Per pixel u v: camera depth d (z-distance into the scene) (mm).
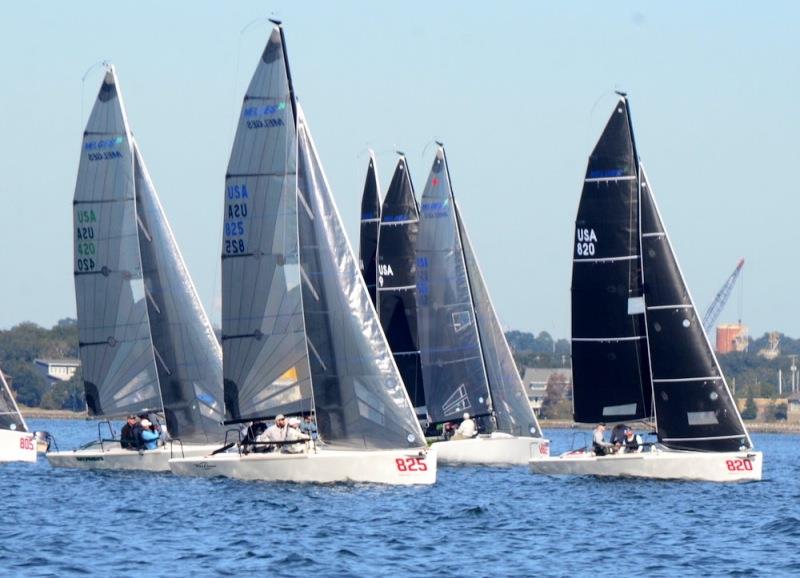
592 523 141500
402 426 160625
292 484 162625
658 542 129125
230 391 170875
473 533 132625
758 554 122438
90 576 107750
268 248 170000
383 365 161000
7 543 122688
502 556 120000
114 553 118250
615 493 166500
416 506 149000
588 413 183250
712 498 162625
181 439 191125
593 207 182500
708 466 175750
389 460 160625
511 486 176625
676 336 175750
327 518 138750
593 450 182750
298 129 166125
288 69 169750
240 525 134125
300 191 163500
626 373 181875
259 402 170125
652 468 177375
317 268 162750
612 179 181875
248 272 170375
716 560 119125
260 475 164750
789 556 121250
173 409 191375
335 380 162000
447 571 112062
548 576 110750
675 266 176375
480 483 181500
